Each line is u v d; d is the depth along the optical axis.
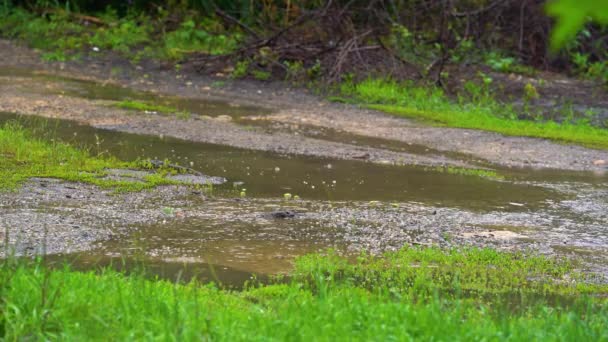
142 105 27.94
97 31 40.38
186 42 39.84
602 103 33.72
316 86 34.03
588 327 9.26
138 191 17.39
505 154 23.86
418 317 9.19
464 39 37.75
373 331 8.80
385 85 33.47
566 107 32.41
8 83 30.64
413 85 34.09
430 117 29.30
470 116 29.67
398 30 37.38
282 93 32.91
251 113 28.39
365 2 40.12
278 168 20.45
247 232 14.71
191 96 31.19
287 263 12.95
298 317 9.11
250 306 10.22
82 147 21.47
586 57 39.62
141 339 8.52
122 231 14.37
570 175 21.58
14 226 14.19
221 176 19.33
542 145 25.36
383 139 25.11
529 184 20.17
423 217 16.38
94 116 25.81
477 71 37.00
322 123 27.22
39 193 16.61
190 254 13.23
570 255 14.18
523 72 38.59
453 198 18.25
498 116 30.61
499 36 41.06
